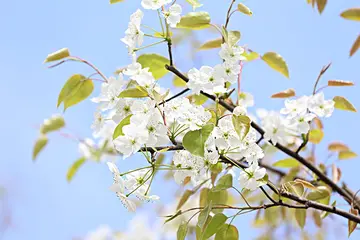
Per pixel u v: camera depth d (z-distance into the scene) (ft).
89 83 5.92
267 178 5.43
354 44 6.18
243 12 5.66
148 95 5.42
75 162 7.06
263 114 6.41
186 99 5.38
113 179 5.43
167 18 5.55
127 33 5.54
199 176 5.50
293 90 6.03
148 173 5.49
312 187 5.60
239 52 5.51
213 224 5.43
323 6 6.07
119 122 5.48
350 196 6.19
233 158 5.63
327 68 5.97
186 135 5.29
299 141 6.48
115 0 5.89
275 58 6.09
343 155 6.57
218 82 5.47
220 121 5.37
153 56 5.75
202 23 5.69
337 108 6.00
